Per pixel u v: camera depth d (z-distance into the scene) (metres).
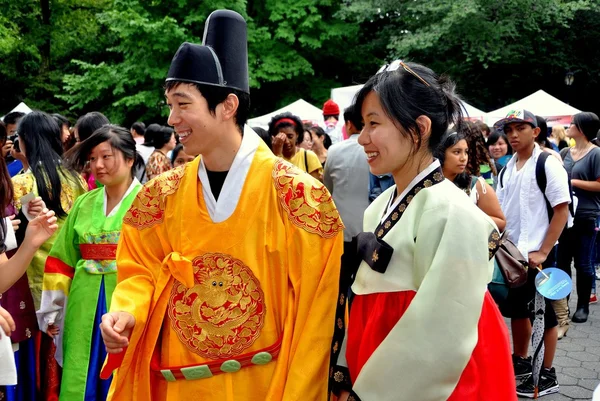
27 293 2.99
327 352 1.70
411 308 1.43
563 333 4.83
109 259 2.95
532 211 3.75
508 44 16.89
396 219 1.59
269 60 16.44
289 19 16.98
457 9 14.97
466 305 1.42
